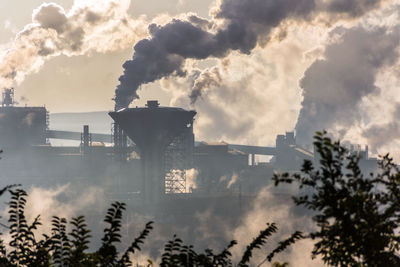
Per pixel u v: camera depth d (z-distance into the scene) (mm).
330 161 45000
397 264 46156
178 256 48438
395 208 46281
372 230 45125
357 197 45062
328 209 45031
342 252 45750
